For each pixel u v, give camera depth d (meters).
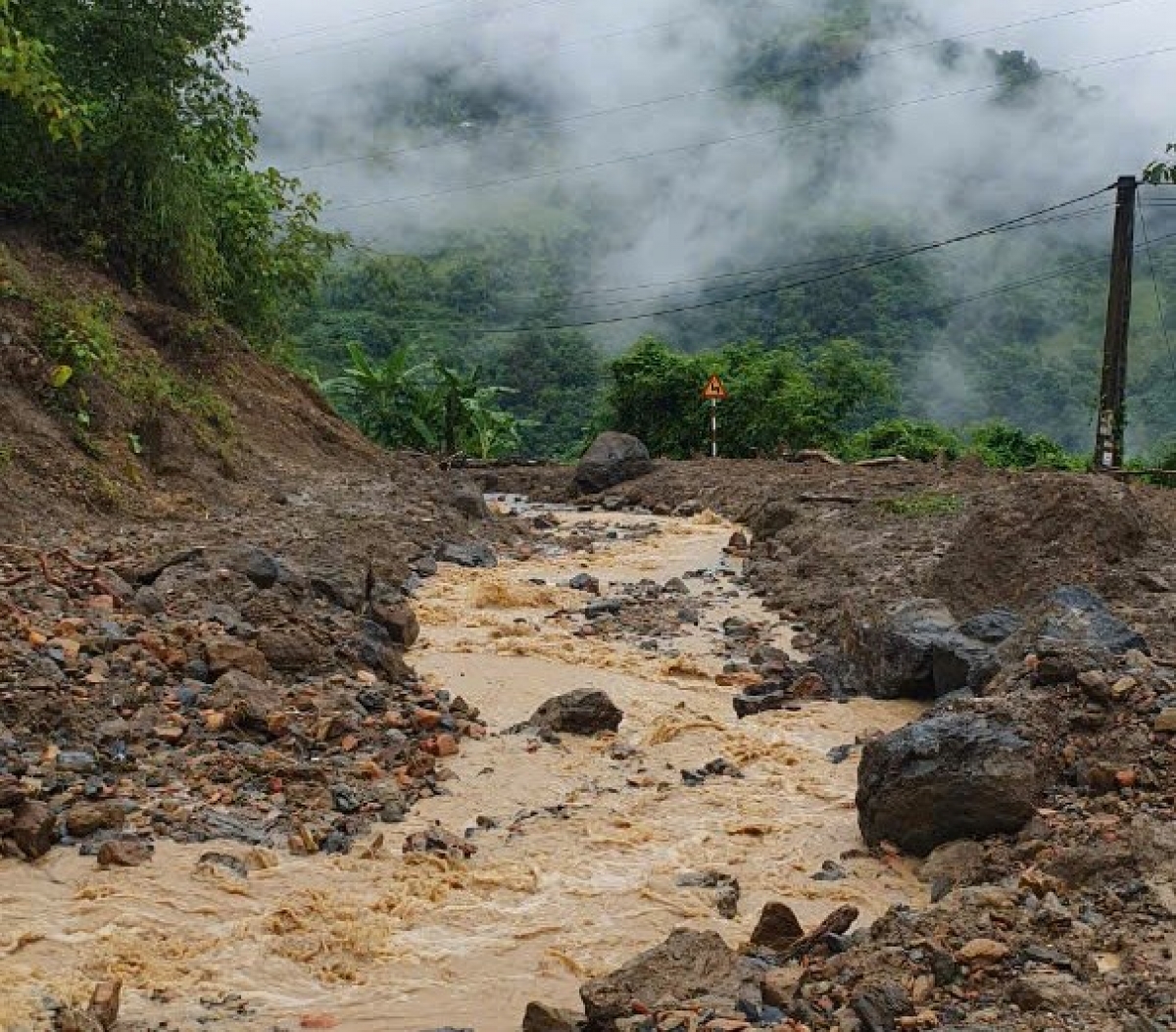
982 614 12.54
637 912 7.89
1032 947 6.49
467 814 9.36
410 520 19.64
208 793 9.15
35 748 9.41
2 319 18.11
